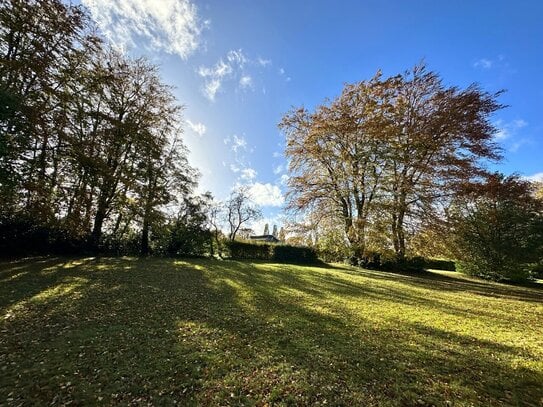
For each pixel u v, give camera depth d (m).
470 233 21.03
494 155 18.91
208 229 23.47
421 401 3.80
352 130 20.33
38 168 13.08
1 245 14.58
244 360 4.77
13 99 10.16
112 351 4.93
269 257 25.36
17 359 4.51
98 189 16.89
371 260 20.86
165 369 4.39
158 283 10.74
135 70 20.34
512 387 4.26
